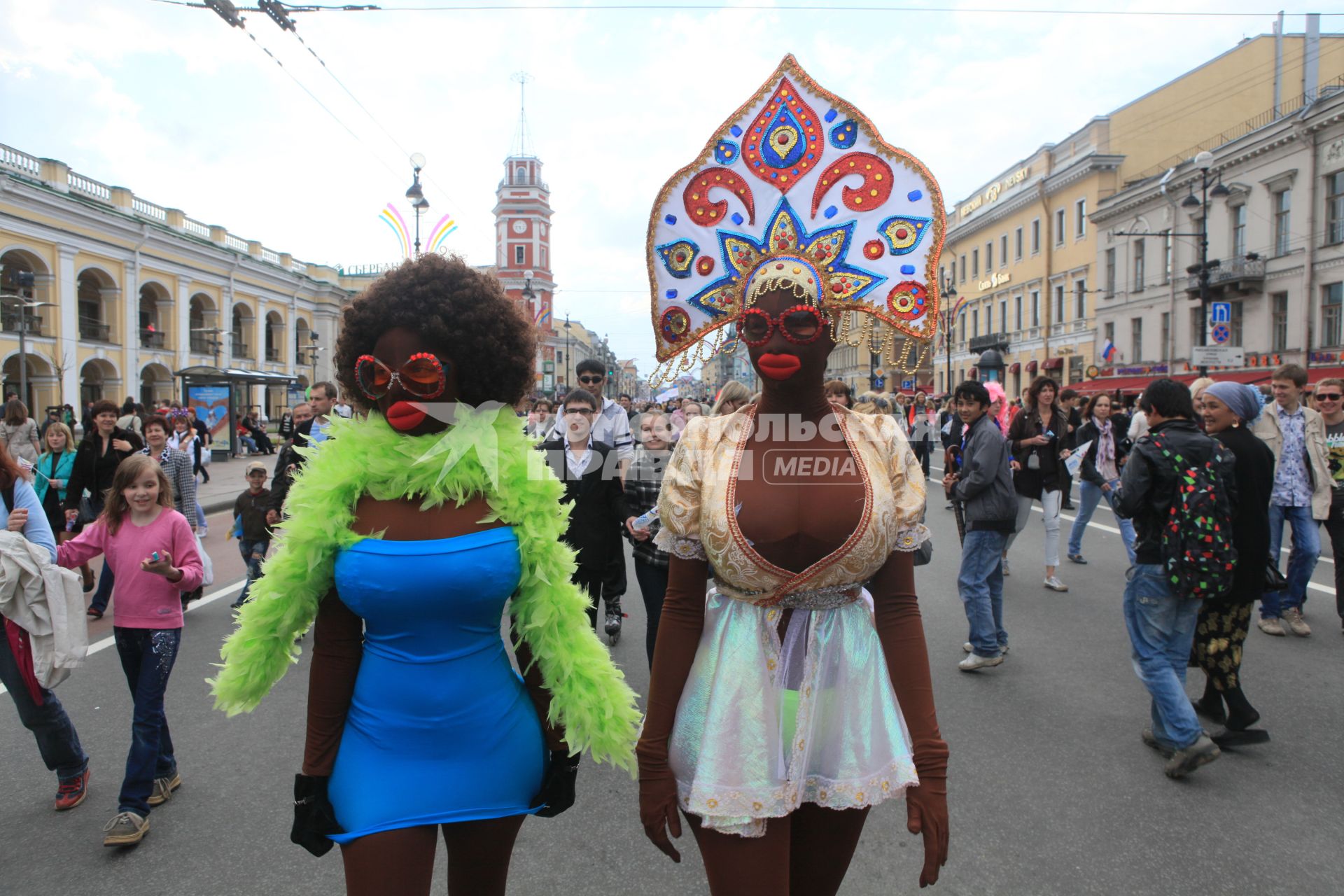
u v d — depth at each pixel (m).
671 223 2.05
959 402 4.88
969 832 3.04
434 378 1.83
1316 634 5.45
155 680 3.10
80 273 31.12
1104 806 3.21
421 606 1.76
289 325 46.47
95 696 4.50
